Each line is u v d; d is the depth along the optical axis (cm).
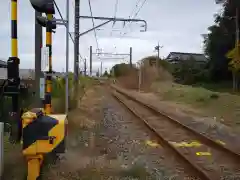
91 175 633
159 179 652
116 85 6956
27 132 514
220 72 5919
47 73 859
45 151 517
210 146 962
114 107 2222
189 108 2111
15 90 636
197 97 2441
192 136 1116
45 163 640
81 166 686
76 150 830
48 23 847
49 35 851
